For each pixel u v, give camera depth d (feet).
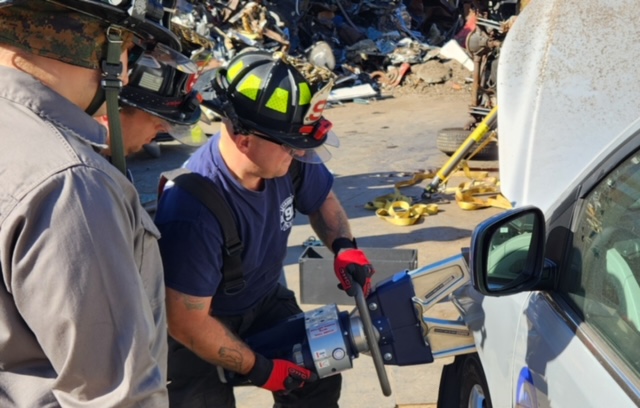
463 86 37.35
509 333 6.84
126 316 4.17
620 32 7.61
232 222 7.01
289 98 6.66
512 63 8.02
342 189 22.50
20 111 4.15
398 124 31.01
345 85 37.83
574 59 7.58
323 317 7.89
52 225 3.96
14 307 4.17
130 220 4.45
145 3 4.36
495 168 23.66
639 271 5.34
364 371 12.53
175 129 5.78
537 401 5.98
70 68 4.32
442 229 18.81
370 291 8.00
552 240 6.59
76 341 4.05
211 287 6.93
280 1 38.17
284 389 7.50
